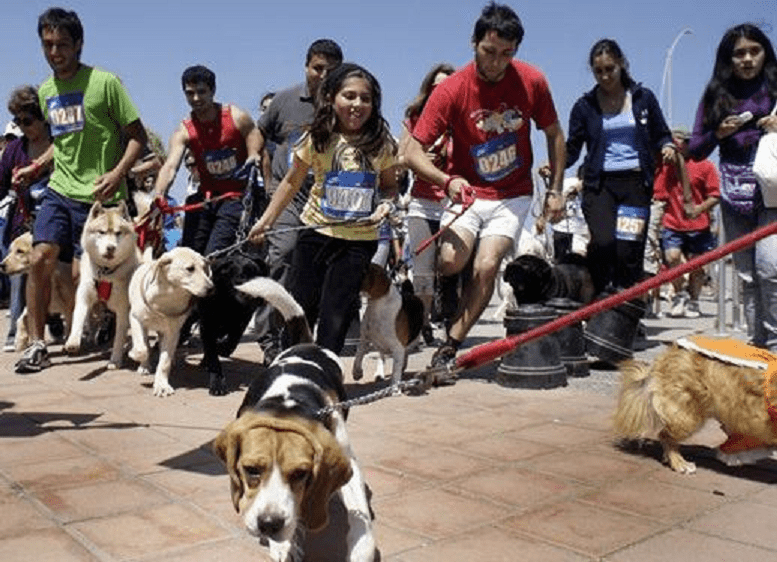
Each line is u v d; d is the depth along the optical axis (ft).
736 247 8.46
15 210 24.89
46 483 11.50
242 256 18.38
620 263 21.22
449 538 9.73
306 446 7.61
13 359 22.47
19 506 10.57
